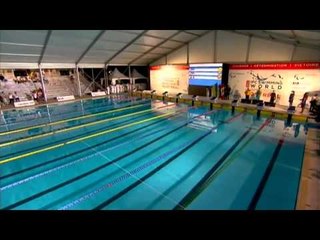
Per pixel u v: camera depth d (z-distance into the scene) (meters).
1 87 15.15
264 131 7.30
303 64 9.23
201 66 12.84
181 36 11.58
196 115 9.71
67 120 9.27
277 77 10.16
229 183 4.26
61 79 17.86
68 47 10.55
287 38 8.60
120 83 17.09
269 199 3.70
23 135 7.39
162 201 3.74
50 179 4.57
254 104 10.45
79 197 3.92
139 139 6.87
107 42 10.65
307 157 5.20
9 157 5.66
